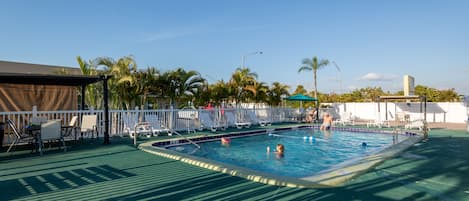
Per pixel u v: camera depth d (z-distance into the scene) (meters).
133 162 6.24
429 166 5.67
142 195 3.93
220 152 9.75
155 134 11.98
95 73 13.77
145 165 5.91
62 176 5.02
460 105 19.80
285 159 8.55
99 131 11.02
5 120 9.28
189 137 11.38
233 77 21.34
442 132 12.99
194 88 16.47
